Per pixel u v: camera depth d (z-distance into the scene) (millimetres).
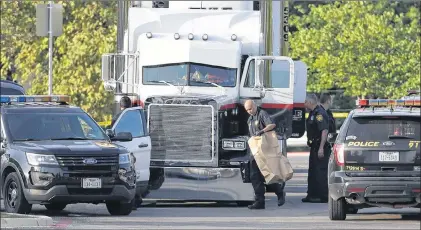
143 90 62938
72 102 110750
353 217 53375
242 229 47531
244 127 62625
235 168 59469
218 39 63562
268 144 58062
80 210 56844
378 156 49531
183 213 55531
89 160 51438
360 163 49656
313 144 62219
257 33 64188
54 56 111500
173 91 62531
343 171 49844
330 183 50312
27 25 111125
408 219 52312
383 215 54312
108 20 111125
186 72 62531
